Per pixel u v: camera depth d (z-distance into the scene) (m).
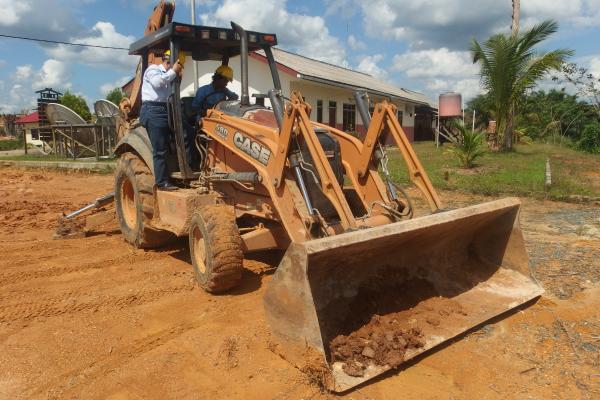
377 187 4.88
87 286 5.11
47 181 14.39
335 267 3.67
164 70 5.58
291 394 3.16
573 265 5.54
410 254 4.25
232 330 4.03
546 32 18.06
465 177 12.65
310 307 3.22
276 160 4.49
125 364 3.57
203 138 5.67
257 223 5.23
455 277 4.50
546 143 30.17
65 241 7.01
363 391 3.20
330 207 4.70
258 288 4.94
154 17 6.55
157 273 5.52
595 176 13.75
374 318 3.69
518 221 4.54
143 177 6.07
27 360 3.65
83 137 21.84
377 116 4.76
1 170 18.17
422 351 3.52
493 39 18.61
